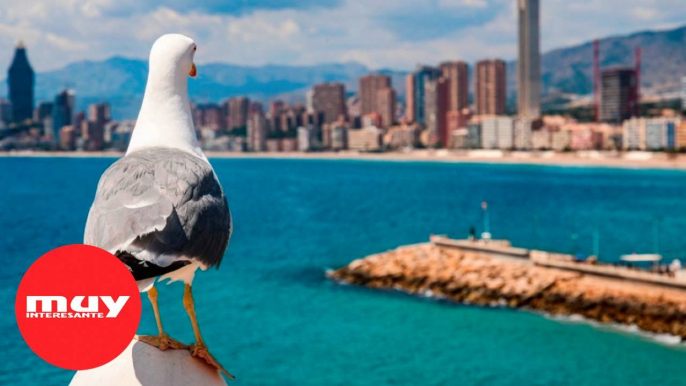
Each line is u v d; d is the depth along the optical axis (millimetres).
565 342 42969
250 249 80375
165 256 4082
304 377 36688
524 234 95688
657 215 117375
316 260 72125
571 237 91875
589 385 35562
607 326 46250
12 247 82438
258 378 36500
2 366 37344
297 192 174125
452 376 37031
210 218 4398
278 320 48031
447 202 144250
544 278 52750
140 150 4871
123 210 4199
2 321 45969
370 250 79750
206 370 4562
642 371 37750
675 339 43219
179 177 4480
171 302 52250
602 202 142500
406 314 49906
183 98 5137
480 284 54094
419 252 61875
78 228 101188
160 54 5066
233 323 47125
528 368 38281
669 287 46656
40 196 157750
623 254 78625
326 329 46031
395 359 39875
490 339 43750
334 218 115125
